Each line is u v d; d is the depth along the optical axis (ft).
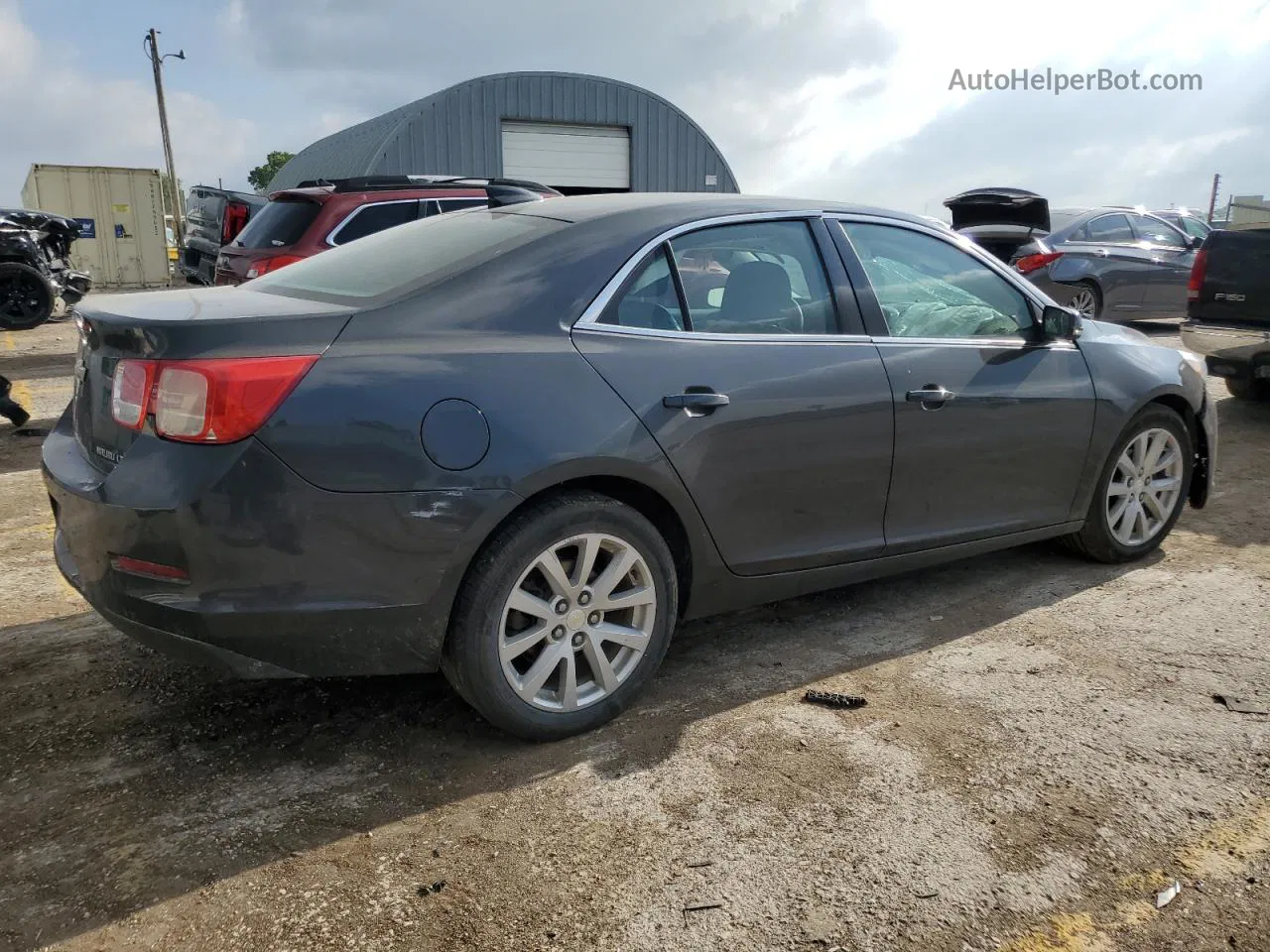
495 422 8.64
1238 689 10.57
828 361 10.84
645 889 7.43
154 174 88.43
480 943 6.88
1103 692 10.52
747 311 10.59
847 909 7.20
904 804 8.47
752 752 9.34
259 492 7.88
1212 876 7.59
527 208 11.16
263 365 7.94
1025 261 39.88
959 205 33.65
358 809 8.46
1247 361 24.88
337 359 8.23
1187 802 8.51
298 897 7.34
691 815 8.34
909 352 11.59
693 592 10.39
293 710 10.19
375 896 7.35
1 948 6.82
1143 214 43.78
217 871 7.64
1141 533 14.66
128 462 8.11
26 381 31.76
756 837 8.03
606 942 6.88
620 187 81.41
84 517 8.38
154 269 90.17
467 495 8.50
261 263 26.89
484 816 8.35
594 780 8.87
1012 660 11.33
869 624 12.49
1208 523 16.76
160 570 8.02
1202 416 15.01
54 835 8.06
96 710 10.12
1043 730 9.71
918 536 11.93
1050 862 7.73
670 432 9.59
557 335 9.29
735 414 10.05
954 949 6.84
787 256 11.12
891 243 12.17
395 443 8.24
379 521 8.25
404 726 9.88
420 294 9.01
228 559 7.92
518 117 76.07
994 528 12.70
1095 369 13.50
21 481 18.93
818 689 10.61
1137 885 7.49
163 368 7.98
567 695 9.49
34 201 87.30
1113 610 12.84
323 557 8.14
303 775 8.98
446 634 8.98
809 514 10.90
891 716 10.02
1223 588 13.62
